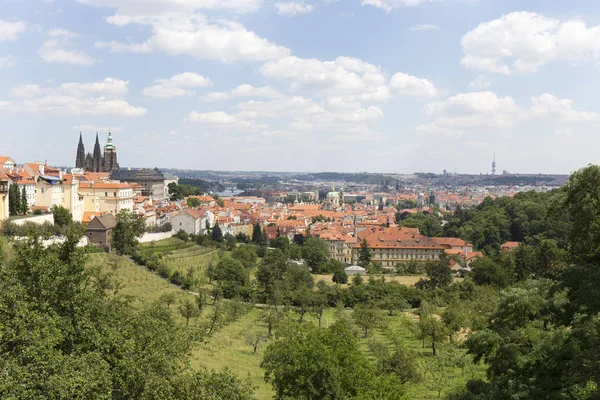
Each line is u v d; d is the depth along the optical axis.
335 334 80.12
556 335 63.00
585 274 62.38
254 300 193.62
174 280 186.75
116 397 48.53
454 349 123.81
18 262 56.66
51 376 42.25
